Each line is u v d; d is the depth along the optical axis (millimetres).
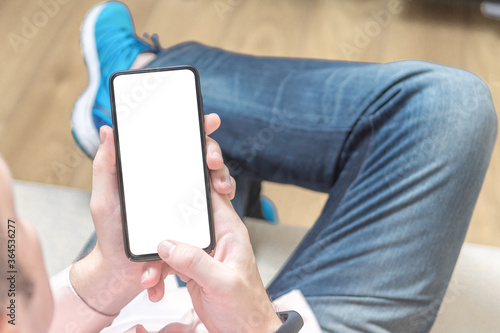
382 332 595
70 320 460
